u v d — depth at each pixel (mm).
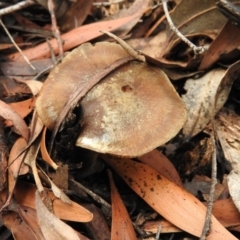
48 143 464
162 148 488
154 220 455
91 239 450
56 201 446
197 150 481
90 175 478
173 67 501
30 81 483
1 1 550
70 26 541
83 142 436
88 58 464
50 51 515
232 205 456
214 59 497
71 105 443
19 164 449
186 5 504
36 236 440
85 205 459
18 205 450
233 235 443
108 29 521
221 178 480
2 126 469
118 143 433
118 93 449
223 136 483
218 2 475
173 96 455
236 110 504
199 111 491
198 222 444
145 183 459
